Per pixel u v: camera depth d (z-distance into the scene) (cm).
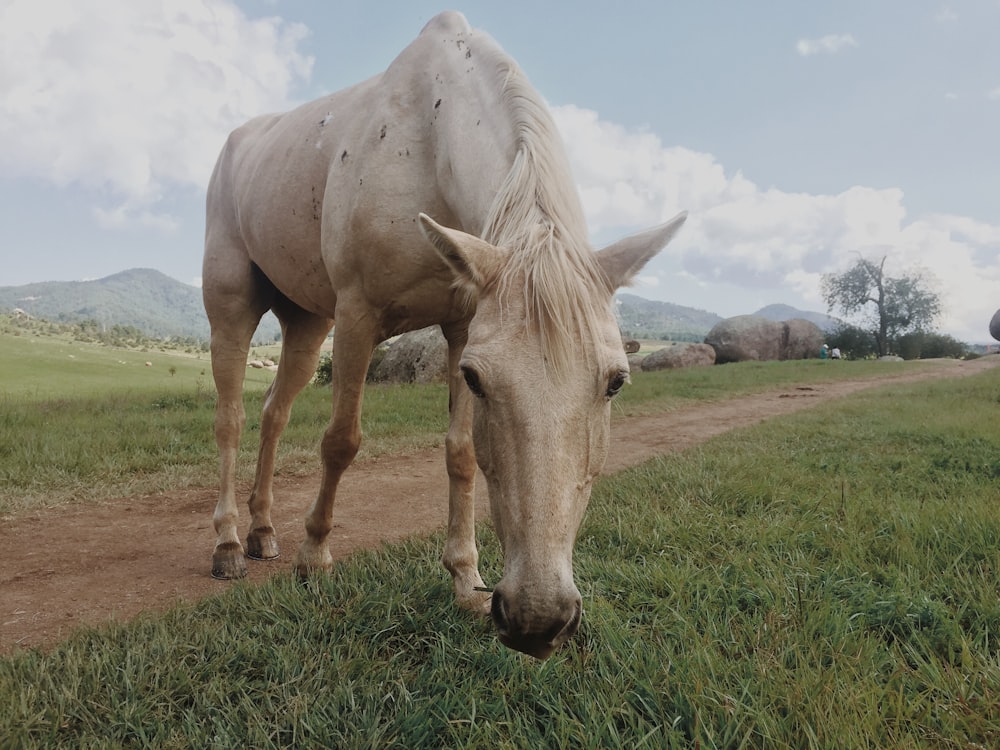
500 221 196
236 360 388
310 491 531
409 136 279
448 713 181
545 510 154
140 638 230
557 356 161
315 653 218
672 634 220
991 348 4338
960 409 918
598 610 239
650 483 460
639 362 2675
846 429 750
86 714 184
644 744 161
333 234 294
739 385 1568
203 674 206
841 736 154
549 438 158
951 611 225
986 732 158
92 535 402
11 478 505
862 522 344
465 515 278
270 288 410
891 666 196
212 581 331
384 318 295
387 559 315
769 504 401
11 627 268
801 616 226
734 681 189
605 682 191
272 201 348
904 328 4525
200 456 625
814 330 3219
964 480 441
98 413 853
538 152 204
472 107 250
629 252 191
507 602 152
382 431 800
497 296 172
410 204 273
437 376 1533
